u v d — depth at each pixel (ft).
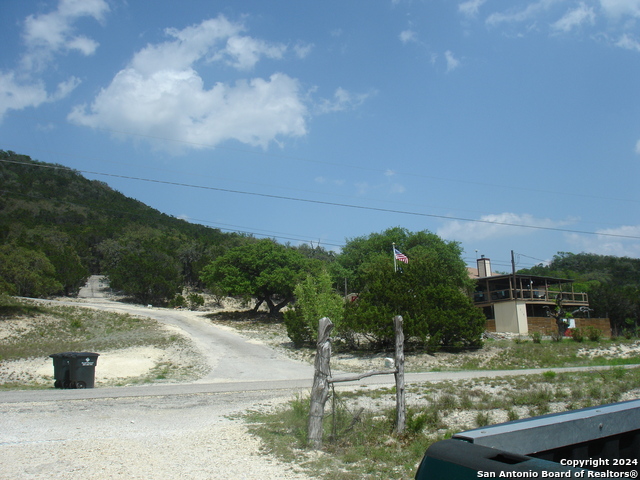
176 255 290.15
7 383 72.23
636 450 11.71
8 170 465.88
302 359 101.81
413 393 53.62
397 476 23.07
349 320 103.19
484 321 106.63
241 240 342.23
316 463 25.13
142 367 91.97
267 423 36.58
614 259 359.05
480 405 44.42
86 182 520.42
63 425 34.55
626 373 69.51
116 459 25.00
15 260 165.68
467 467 8.04
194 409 44.37
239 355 106.52
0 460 24.32
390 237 205.36
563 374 69.21
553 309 169.37
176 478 22.04
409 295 103.19
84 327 143.74
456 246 188.55
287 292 173.99
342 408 33.88
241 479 22.15
